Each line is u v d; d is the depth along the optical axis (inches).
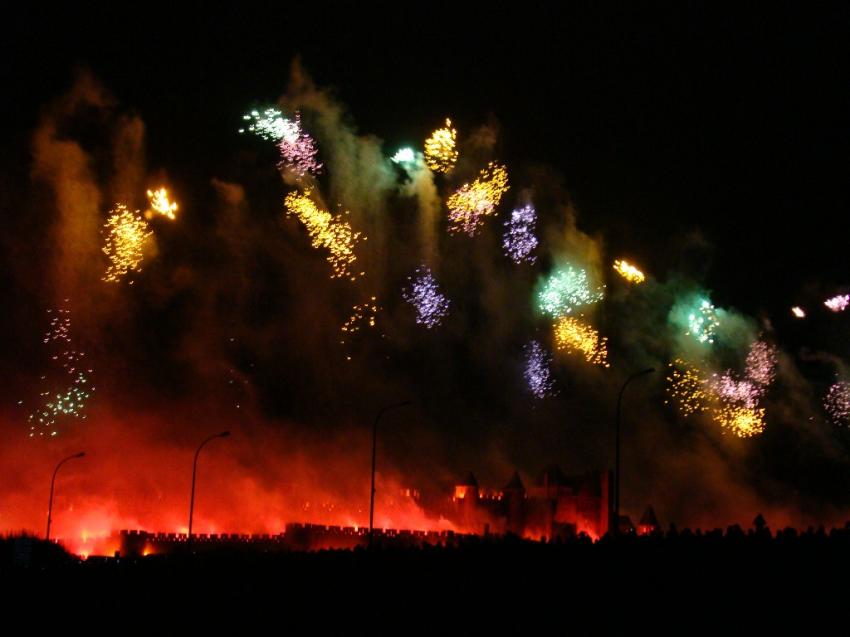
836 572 1318.9
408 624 1373.0
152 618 1461.6
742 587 1304.1
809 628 1246.9
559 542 1515.7
